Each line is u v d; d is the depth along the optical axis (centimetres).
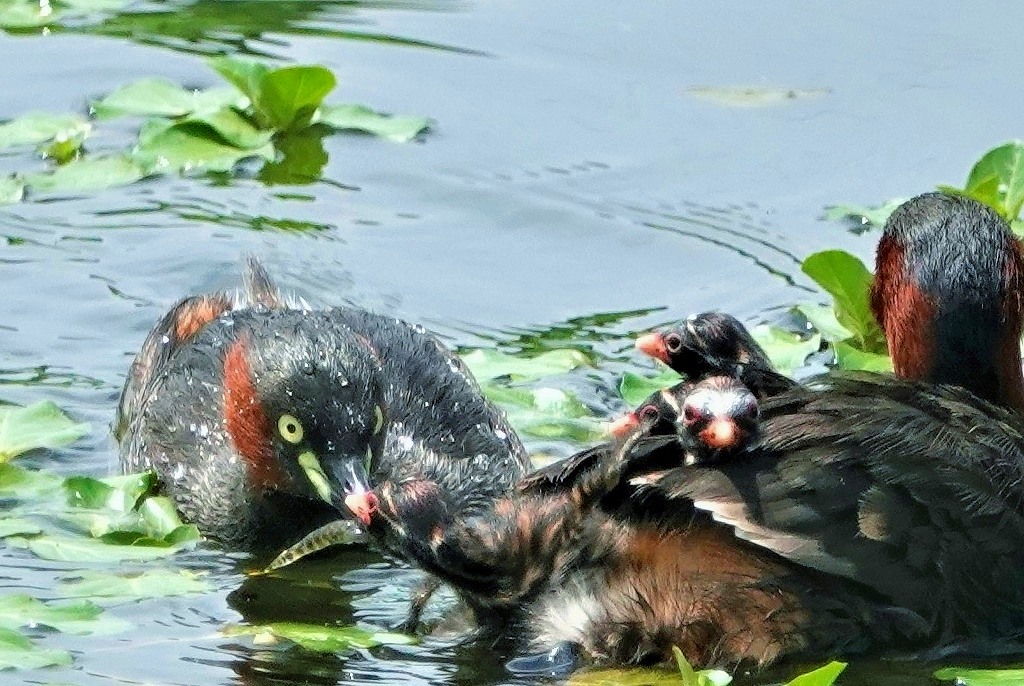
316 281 1513
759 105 1761
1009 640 1025
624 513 968
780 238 1579
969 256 1146
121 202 1630
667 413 981
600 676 985
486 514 1032
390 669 1006
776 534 954
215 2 1992
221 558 1199
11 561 1129
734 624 978
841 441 984
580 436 1325
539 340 1447
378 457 1230
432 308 1487
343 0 1994
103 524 1185
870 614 988
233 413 1245
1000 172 1520
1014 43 1844
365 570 1170
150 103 1745
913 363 1158
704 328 1116
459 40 1900
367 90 1803
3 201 1620
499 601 1011
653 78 1819
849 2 1945
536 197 1642
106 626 1040
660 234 1589
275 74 1702
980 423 1040
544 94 1798
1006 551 1018
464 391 1298
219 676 989
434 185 1662
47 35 1903
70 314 1477
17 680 970
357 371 1233
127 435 1332
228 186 1661
